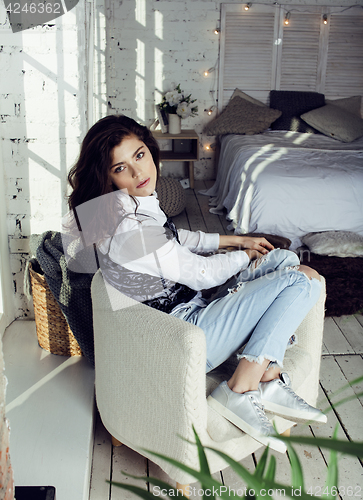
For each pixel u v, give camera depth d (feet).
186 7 16.38
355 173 11.43
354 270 9.81
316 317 5.38
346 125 15.76
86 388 6.17
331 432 5.93
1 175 6.79
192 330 4.06
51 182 6.90
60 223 7.11
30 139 6.68
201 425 4.26
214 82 17.28
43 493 3.72
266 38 16.92
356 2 16.75
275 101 17.16
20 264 7.35
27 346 7.02
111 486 5.11
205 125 17.72
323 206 10.96
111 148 4.62
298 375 5.00
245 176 12.08
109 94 17.01
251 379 4.51
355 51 17.25
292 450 1.86
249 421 4.32
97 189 4.67
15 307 7.66
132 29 16.40
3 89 6.42
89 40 8.16
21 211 7.03
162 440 4.46
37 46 6.31
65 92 6.54
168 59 16.85
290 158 12.64
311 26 16.93
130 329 4.35
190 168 16.97
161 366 4.17
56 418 5.63
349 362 7.41
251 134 16.10
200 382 4.11
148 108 17.29
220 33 16.74
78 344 6.60
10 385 6.17
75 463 4.98
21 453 5.07
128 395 4.65
